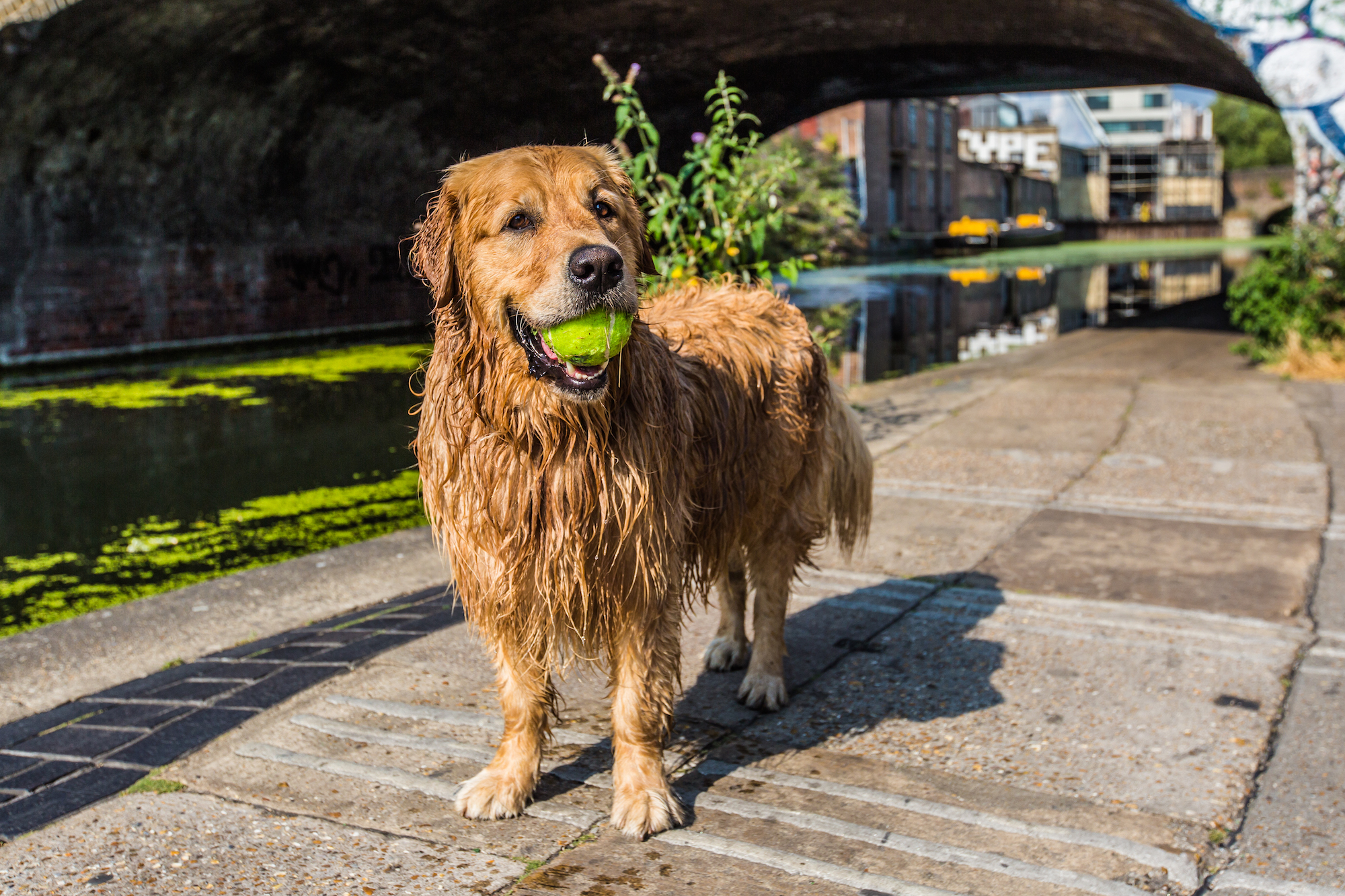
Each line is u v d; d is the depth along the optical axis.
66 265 15.38
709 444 3.15
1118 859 2.68
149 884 2.58
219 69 14.94
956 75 21.02
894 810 2.94
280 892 2.54
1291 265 11.75
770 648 3.68
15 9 11.80
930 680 3.85
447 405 2.74
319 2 13.76
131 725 3.46
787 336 3.65
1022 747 3.31
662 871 2.63
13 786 3.07
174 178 16.38
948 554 5.32
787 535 3.66
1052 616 4.46
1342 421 8.27
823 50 18.77
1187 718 3.50
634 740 2.91
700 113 20.70
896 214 51.84
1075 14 15.68
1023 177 70.62
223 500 7.50
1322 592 4.68
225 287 17.94
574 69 17.77
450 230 2.74
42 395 12.41
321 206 19.41
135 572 5.96
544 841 2.78
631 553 2.77
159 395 12.30
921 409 9.48
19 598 5.56
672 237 7.20
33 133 13.84
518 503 2.69
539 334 2.54
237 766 3.18
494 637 2.89
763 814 2.91
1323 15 10.66
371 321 20.91
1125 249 57.44
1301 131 11.92
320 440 9.52
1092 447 7.69
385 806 2.95
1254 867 2.67
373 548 5.71
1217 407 9.05
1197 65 16.36
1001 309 21.17
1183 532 5.60
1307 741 3.33
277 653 4.08
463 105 18.78
